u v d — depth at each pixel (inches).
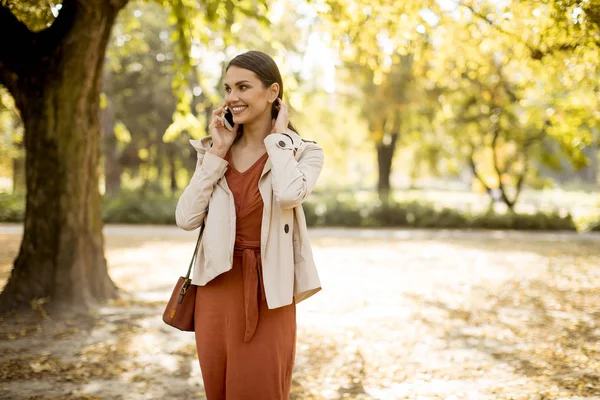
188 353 213.8
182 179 1616.6
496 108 888.9
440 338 241.0
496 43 271.0
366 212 933.2
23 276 278.4
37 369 192.9
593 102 339.3
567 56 230.7
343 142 1323.8
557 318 278.8
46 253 279.4
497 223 911.0
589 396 168.9
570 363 202.7
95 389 174.4
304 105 1193.4
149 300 313.7
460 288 369.7
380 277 418.0
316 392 173.6
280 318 102.3
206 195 103.3
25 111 276.7
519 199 1738.4
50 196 279.3
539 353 216.1
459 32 281.1
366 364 202.7
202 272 104.0
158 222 940.6
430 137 1111.6
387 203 945.5
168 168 1608.0
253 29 536.7
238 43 350.3
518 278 410.0
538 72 290.4
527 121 720.3
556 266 473.4
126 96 1167.6
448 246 644.1
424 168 1208.2
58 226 280.5
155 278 405.7
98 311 278.2
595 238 763.4
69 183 281.4
